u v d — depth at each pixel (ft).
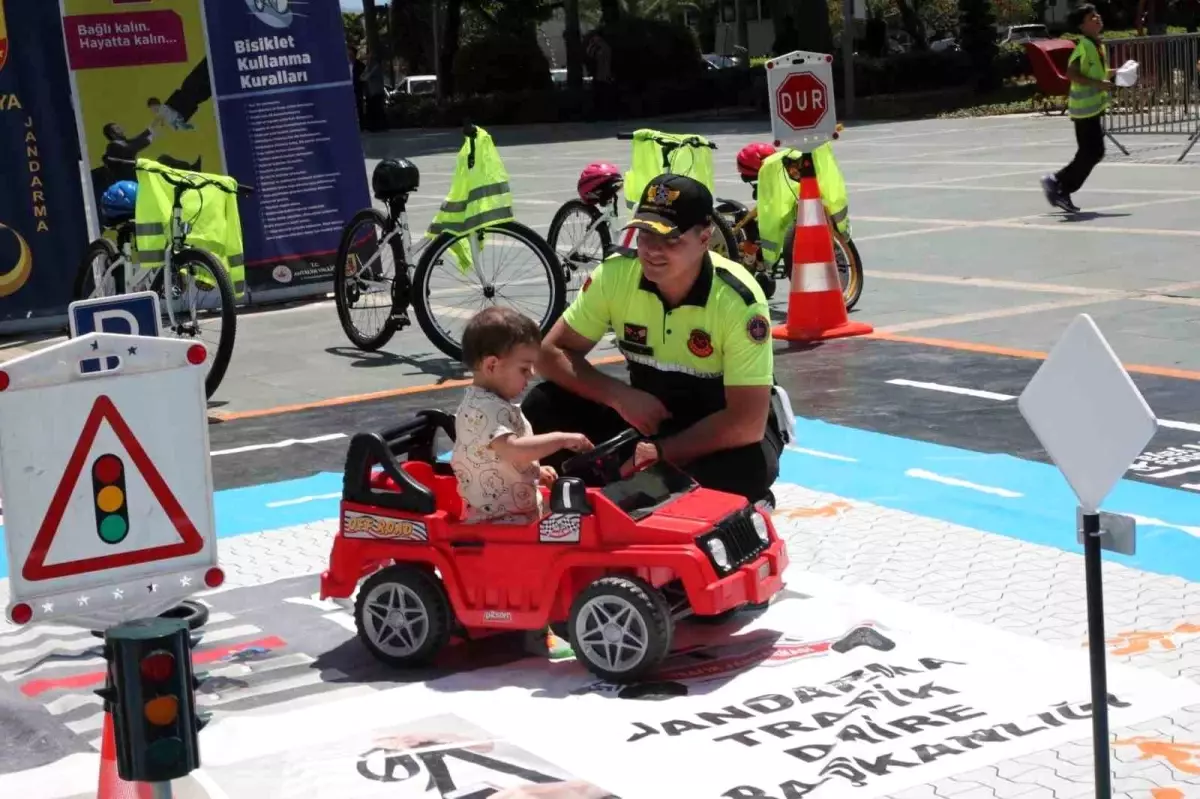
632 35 147.64
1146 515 20.94
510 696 15.48
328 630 17.92
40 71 39.96
